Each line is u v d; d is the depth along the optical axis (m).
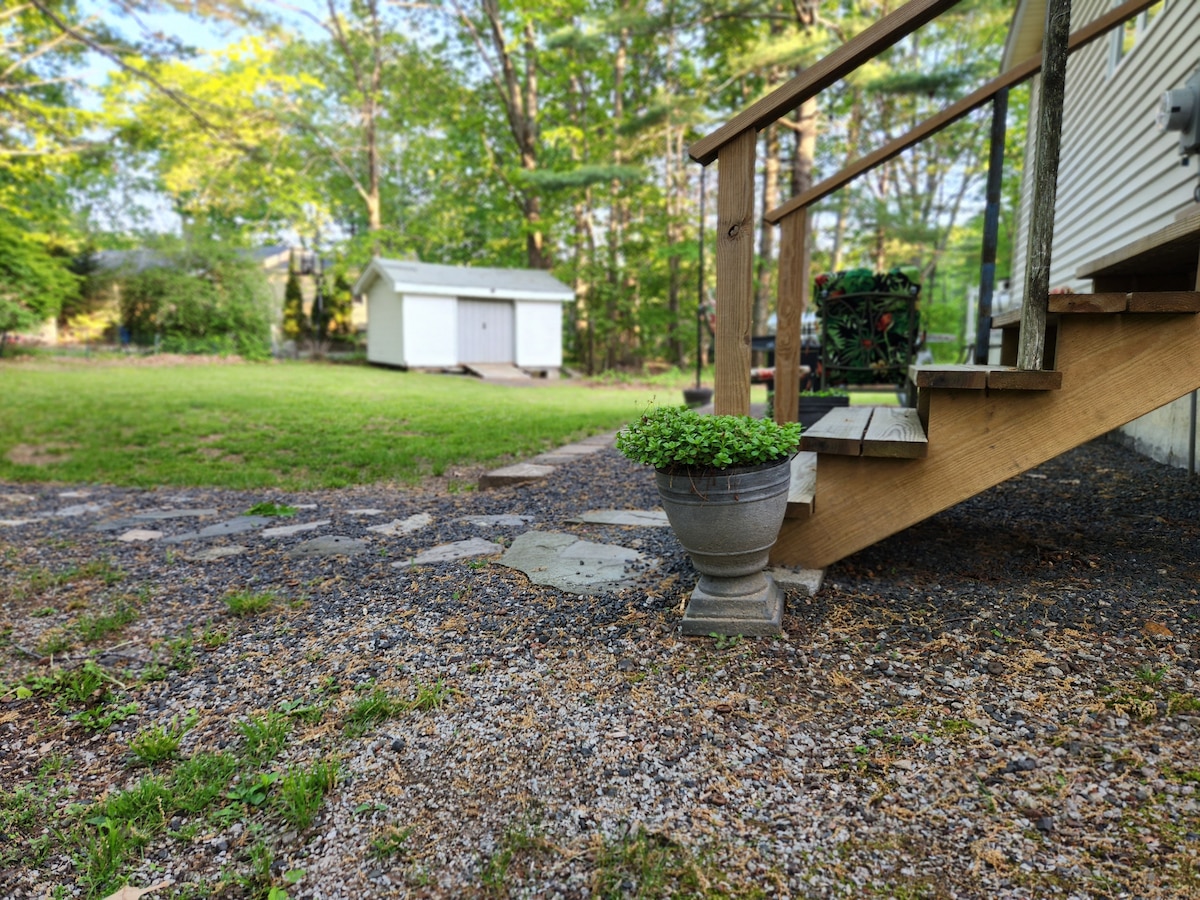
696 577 2.73
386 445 6.85
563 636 2.31
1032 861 1.27
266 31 9.09
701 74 20.36
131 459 6.44
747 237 2.40
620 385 16.42
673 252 19.77
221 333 20.67
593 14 17.80
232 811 1.56
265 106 16.06
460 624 2.47
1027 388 2.16
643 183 20.89
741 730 1.72
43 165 14.42
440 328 18.03
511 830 1.44
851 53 2.15
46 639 2.64
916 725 1.69
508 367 18.78
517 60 21.88
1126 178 5.68
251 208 22.11
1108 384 2.14
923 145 22.98
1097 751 1.54
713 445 2.04
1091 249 6.65
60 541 4.04
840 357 5.86
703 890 1.26
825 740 1.66
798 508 2.52
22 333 16.77
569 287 22.12
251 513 4.54
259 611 2.78
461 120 22.67
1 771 1.81
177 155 18.39
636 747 1.69
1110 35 6.12
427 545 3.54
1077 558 2.61
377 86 23.45
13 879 1.42
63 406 9.19
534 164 20.97
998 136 3.53
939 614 2.23
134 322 20.59
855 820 1.41
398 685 2.07
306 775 1.66
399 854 1.41
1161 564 2.49
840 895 1.23
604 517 3.84
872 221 20.16
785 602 2.39
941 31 18.14
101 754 1.86
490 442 6.88
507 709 1.89
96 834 1.54
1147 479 3.81
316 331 23.64
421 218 28.20
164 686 2.21
